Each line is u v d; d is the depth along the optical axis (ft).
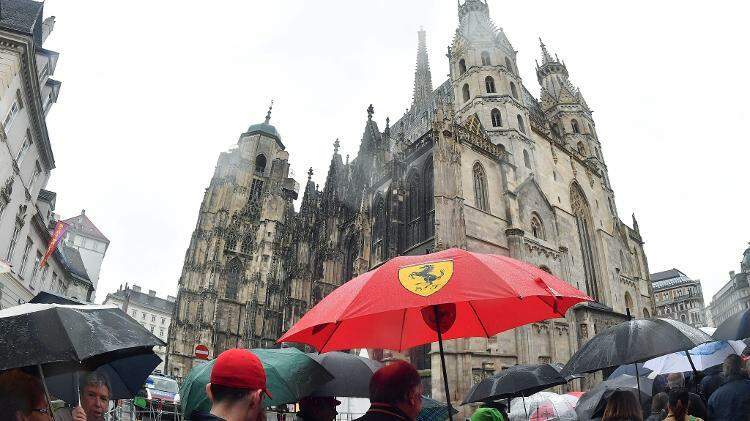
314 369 24.91
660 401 27.94
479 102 172.76
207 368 23.95
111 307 18.78
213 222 254.06
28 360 13.41
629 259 205.05
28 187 120.88
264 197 269.85
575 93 246.47
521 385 35.53
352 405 58.80
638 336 24.68
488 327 25.07
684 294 465.06
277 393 22.35
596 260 183.11
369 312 16.65
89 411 19.51
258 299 231.30
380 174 178.19
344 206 215.92
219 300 230.68
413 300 16.58
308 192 249.75
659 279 498.28
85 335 15.11
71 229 321.52
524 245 140.56
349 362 29.45
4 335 13.96
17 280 121.08
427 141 147.84
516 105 175.73
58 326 14.70
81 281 208.44
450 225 123.85
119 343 16.01
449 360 106.52
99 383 20.08
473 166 143.13
